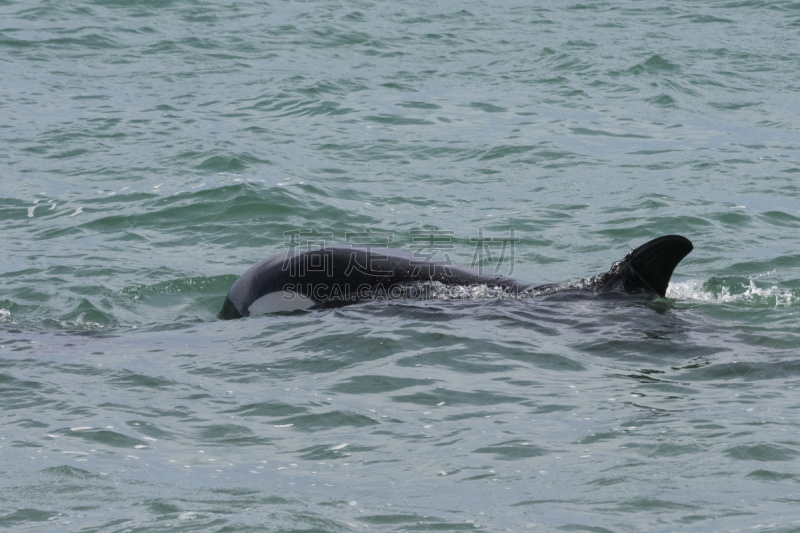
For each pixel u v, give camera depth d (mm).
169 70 91125
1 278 43531
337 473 22109
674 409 25234
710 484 20844
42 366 30234
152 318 39188
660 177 60062
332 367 29391
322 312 34812
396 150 66688
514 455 22719
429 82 86500
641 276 35250
